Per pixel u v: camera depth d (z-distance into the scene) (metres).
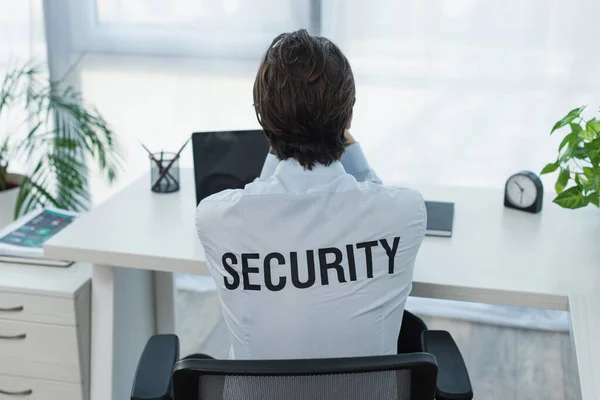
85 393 1.84
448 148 2.68
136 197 1.95
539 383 2.39
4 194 2.48
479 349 2.58
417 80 2.61
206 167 1.83
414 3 2.53
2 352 1.82
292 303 1.14
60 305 1.74
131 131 2.88
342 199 1.15
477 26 2.52
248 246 1.15
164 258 1.59
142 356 1.30
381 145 2.71
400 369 0.99
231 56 2.72
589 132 1.70
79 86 2.85
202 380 1.03
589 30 2.45
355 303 1.15
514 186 1.87
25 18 2.79
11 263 1.86
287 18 2.65
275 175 1.20
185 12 2.69
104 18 2.74
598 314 1.36
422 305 2.82
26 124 2.90
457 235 1.71
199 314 2.80
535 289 1.45
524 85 2.56
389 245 1.16
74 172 2.73
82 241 1.66
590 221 1.81
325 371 0.95
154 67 2.78
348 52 2.61
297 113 1.15
